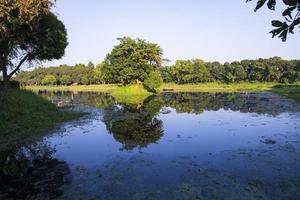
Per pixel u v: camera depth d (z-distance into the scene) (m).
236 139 17.53
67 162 13.17
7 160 13.62
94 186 10.23
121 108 34.78
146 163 12.84
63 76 138.12
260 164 12.43
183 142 16.95
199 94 62.91
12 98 24.36
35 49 33.97
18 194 9.63
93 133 19.61
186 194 9.45
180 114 29.59
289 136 17.98
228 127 21.69
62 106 34.91
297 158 13.19
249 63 127.31
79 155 14.32
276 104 37.88
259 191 9.56
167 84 117.62
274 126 21.67
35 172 11.86
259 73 114.81
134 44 63.34
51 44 34.53
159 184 10.35
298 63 107.25
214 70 125.44
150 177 11.07
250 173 11.33
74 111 29.97
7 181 10.89
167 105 38.94
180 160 13.24
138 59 64.31
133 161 13.16
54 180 10.88
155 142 17.03
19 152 14.93
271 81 115.25
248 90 78.62
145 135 19.08
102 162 13.08
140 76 64.00
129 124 23.44
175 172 11.61
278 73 108.62
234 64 129.25
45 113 24.88
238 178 10.80
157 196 9.34
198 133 19.61
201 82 122.44
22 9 14.04
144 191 9.74
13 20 19.95
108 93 71.94
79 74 136.75
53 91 86.75
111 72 66.56
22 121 20.55
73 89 103.56
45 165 12.77
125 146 16.08
